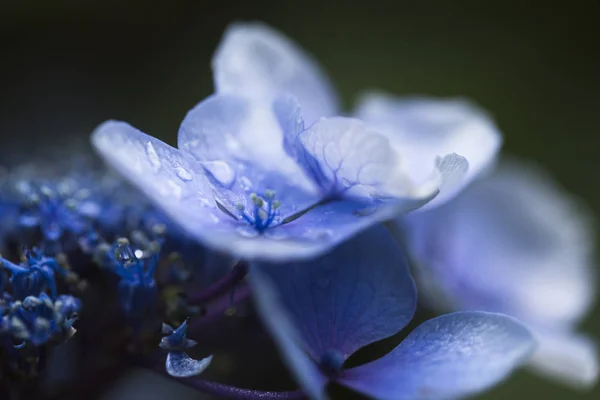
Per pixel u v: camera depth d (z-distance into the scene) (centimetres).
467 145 19
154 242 17
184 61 34
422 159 20
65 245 18
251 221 17
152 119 32
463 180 17
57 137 30
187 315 17
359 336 17
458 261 22
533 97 34
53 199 18
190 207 16
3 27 33
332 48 35
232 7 35
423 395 16
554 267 23
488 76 34
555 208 23
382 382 16
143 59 34
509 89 34
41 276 17
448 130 20
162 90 33
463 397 16
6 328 17
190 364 17
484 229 22
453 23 35
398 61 35
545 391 28
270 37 20
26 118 31
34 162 23
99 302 19
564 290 23
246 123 18
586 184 32
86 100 32
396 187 16
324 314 17
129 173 16
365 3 36
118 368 19
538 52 35
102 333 19
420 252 22
